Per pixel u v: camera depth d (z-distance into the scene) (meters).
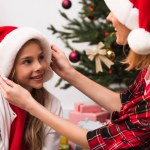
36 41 1.48
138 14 1.31
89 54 2.12
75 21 2.75
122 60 2.19
